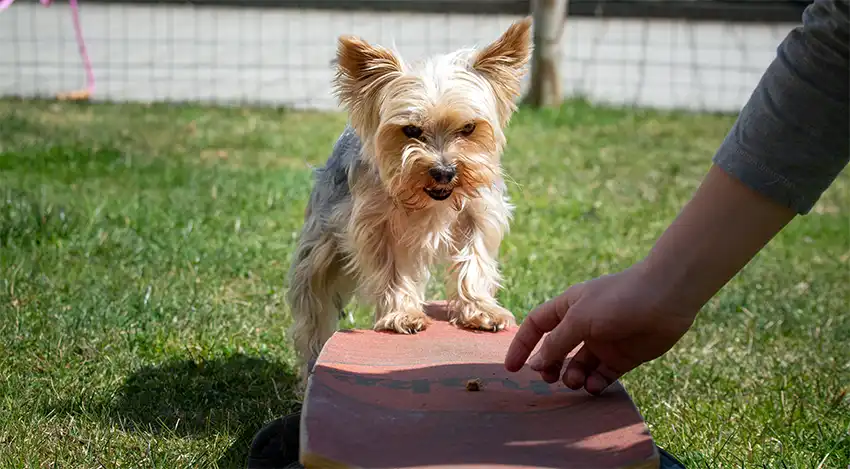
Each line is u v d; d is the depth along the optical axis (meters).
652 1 16.16
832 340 4.87
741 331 5.01
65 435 3.48
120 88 13.29
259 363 4.43
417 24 15.95
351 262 4.20
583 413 2.38
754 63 15.12
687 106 13.59
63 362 4.18
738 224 1.92
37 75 13.66
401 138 4.07
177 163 8.70
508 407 2.42
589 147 10.33
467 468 2.07
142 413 3.76
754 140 1.87
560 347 2.21
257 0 16.11
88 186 7.60
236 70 14.29
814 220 7.81
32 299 4.93
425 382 2.62
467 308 3.98
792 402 4.02
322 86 13.80
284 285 5.45
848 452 3.48
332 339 3.14
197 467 3.22
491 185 4.18
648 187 8.64
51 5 16.27
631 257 6.41
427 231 4.09
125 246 5.94
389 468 2.08
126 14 16.20
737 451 3.47
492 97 4.31
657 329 2.06
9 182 7.53
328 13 16.16
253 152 9.51
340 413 2.36
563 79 14.25
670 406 3.93
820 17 1.78
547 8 12.42
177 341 4.55
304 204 7.38
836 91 1.80
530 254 6.34
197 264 5.74
